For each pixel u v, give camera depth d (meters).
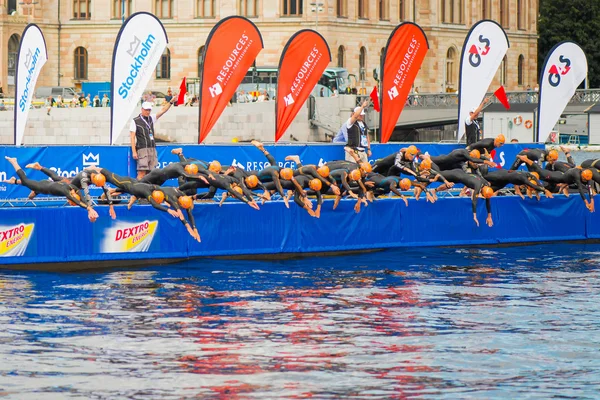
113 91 71.56
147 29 71.56
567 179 71.56
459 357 46.00
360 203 67.19
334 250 67.12
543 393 42.09
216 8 196.00
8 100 168.88
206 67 73.31
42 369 44.28
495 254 67.94
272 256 65.69
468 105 81.06
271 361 45.34
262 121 154.50
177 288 57.25
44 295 55.41
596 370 44.56
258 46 73.75
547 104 84.19
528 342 48.09
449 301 55.16
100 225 62.00
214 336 48.62
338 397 41.66
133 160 70.88
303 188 65.62
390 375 43.88
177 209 62.41
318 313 52.56
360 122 73.62
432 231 69.75
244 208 64.94
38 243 61.22
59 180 62.81
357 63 198.62
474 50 80.62
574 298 55.94
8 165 69.06
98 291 56.34
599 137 160.88
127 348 46.91
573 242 73.19
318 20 190.25
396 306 54.03
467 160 70.56
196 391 42.12
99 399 41.34
